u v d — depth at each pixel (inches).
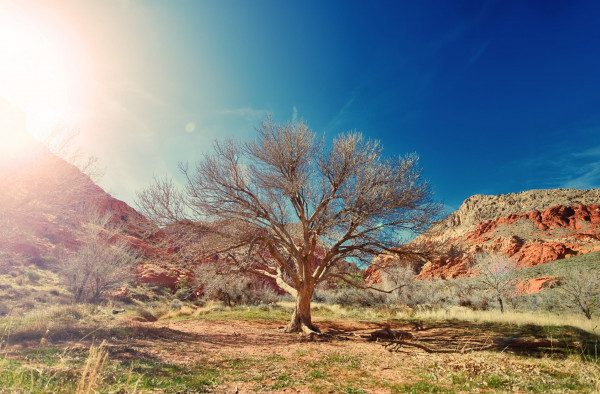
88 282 1084.5
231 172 590.6
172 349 374.3
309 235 630.5
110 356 296.7
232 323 704.4
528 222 3398.1
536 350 403.9
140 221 589.3
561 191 3996.1
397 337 538.3
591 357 347.6
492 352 393.7
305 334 577.9
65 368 220.5
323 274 657.0
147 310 922.7
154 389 213.3
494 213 4028.1
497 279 1237.1
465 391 239.6
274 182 596.1
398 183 590.9
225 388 240.4
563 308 1082.7
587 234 2898.6
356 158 589.0
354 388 251.8
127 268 1187.3
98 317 550.3
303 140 599.5
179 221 579.8
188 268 606.9
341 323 739.4
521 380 262.1
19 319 439.8
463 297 1334.9
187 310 928.9
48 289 1072.2
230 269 618.5
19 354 260.7
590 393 227.6
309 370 312.7
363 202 578.6
